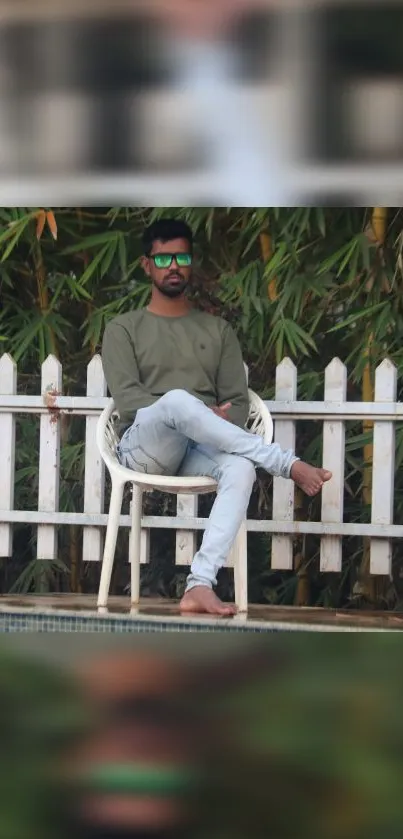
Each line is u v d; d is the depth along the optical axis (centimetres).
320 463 619
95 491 598
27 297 662
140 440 496
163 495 635
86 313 664
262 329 620
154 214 628
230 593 647
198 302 646
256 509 645
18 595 590
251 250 641
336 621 479
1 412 609
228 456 482
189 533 589
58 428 602
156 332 525
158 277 525
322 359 642
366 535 568
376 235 601
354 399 653
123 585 658
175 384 522
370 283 606
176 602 541
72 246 631
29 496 658
